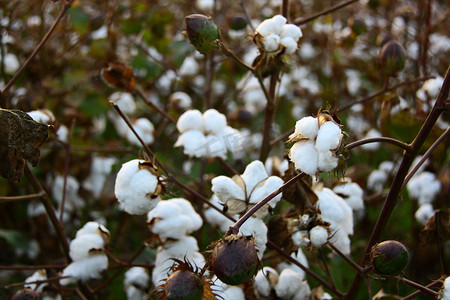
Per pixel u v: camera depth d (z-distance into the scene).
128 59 1.45
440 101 0.77
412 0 1.76
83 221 1.23
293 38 0.88
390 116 1.05
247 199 0.82
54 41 1.51
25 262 1.19
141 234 1.21
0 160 0.73
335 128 0.72
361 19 1.35
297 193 0.83
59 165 1.21
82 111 1.25
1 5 1.33
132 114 1.32
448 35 1.61
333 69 1.69
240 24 1.09
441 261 0.88
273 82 0.97
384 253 0.77
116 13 1.48
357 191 0.96
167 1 1.63
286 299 0.88
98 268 0.89
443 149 1.05
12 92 1.26
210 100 1.24
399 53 1.01
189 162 1.32
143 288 1.01
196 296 0.70
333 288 0.86
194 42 0.87
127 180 0.81
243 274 0.69
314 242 0.82
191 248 0.90
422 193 1.13
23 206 1.22
